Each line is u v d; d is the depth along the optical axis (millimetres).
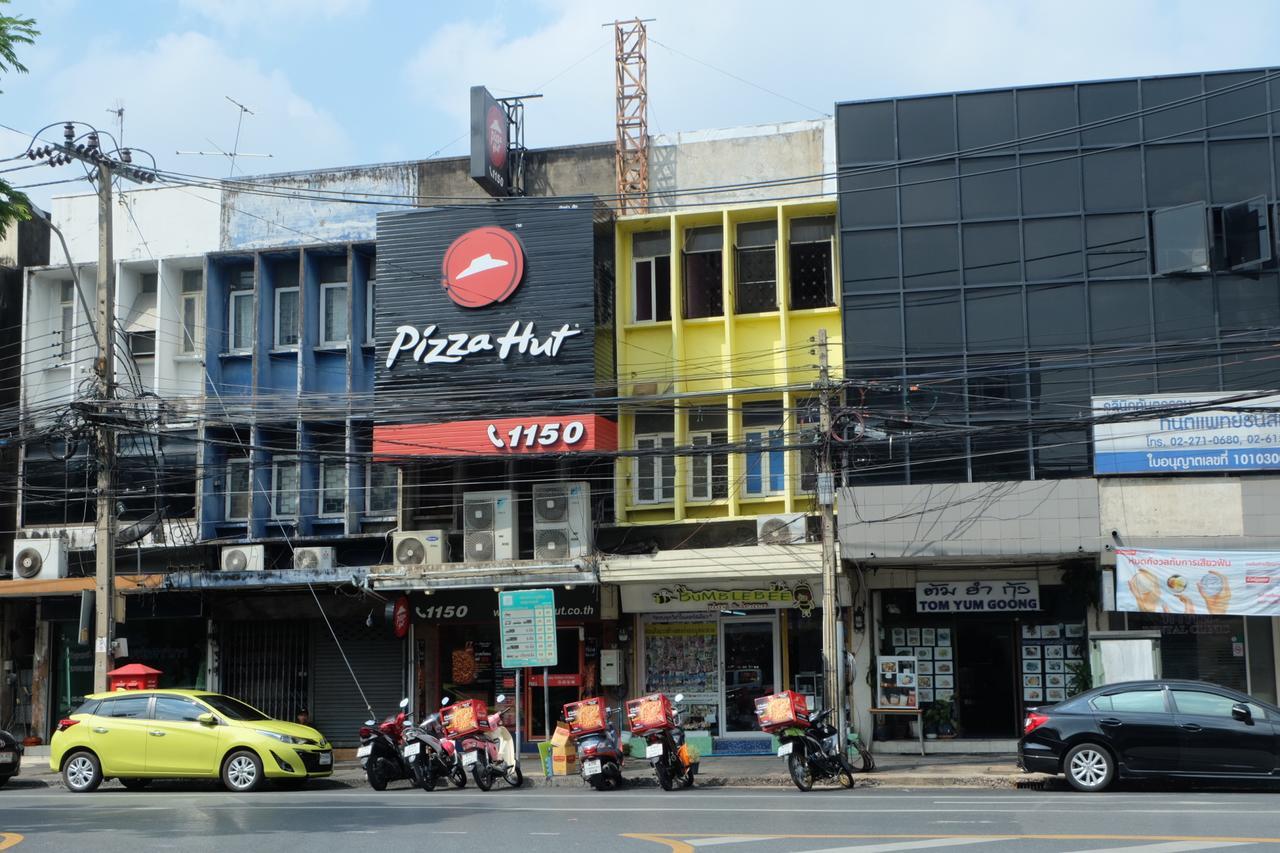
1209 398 20844
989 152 22141
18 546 25156
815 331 23234
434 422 23172
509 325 23172
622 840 12234
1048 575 22469
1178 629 22000
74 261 26578
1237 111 21484
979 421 21516
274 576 23703
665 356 23812
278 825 13867
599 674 23766
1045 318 21578
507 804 16094
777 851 11352
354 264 25312
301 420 24719
